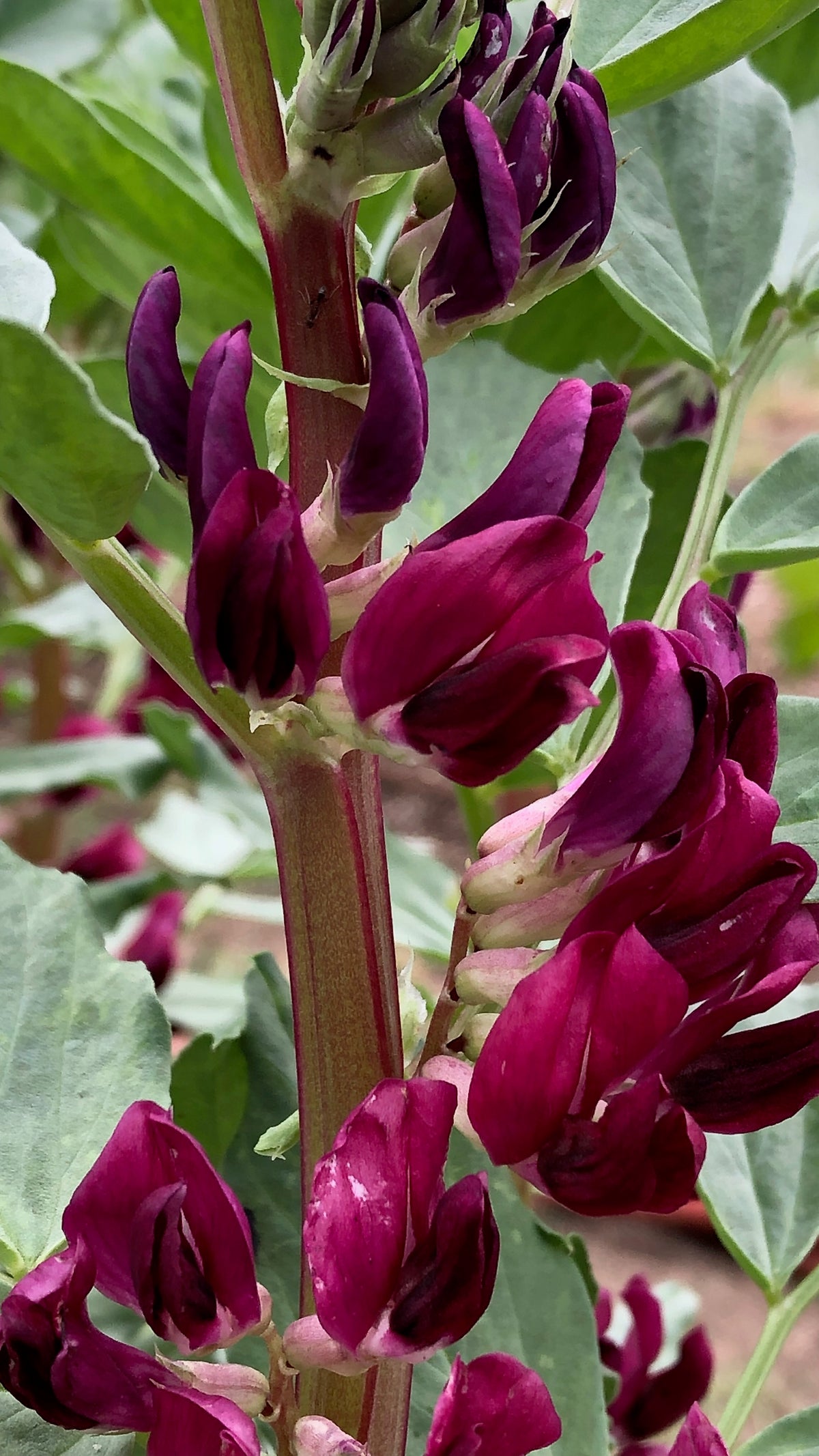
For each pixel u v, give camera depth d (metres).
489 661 0.25
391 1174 0.25
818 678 1.31
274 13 0.33
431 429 0.34
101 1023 0.32
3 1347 0.25
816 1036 0.26
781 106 0.37
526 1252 0.33
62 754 0.62
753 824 0.25
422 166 0.25
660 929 0.26
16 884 0.32
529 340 0.43
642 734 0.25
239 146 0.25
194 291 0.39
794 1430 0.34
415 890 0.47
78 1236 0.25
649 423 0.48
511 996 0.25
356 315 0.26
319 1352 0.26
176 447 0.26
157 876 0.64
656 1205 0.25
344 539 0.25
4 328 0.24
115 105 0.37
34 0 0.61
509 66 0.25
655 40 0.29
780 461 0.34
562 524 0.24
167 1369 0.26
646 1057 0.25
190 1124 0.36
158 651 0.27
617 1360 0.42
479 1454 0.25
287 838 0.27
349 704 0.25
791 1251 0.36
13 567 0.69
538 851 0.26
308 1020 0.27
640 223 0.36
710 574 0.34
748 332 0.39
